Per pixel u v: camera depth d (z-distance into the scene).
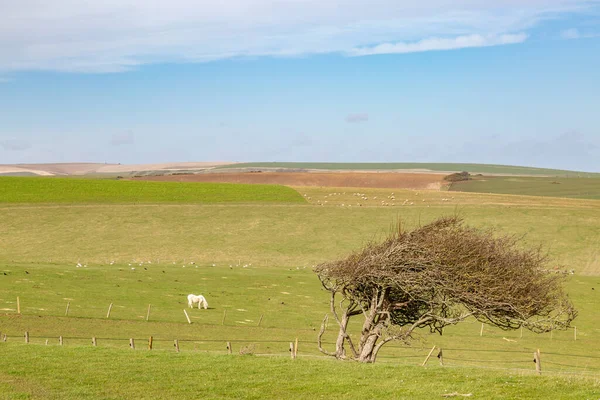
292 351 30.28
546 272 29.12
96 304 56.31
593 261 90.06
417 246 28.69
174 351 32.72
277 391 22.97
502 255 28.48
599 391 22.06
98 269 75.25
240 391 23.00
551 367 41.56
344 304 62.84
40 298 56.81
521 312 27.69
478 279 27.89
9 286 61.16
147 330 47.88
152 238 98.94
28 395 21.89
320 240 99.94
